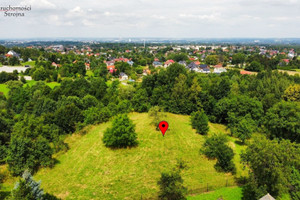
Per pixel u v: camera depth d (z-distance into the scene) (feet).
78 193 88.89
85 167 106.83
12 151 97.66
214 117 189.06
